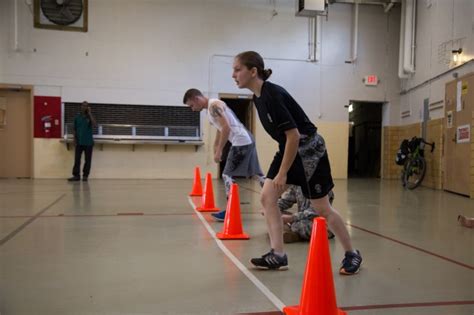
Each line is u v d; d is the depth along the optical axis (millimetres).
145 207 5059
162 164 10117
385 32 11070
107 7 9766
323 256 1747
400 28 10742
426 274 2469
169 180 9617
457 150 7445
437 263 2721
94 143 9508
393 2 10711
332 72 10852
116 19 9812
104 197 6020
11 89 9430
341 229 2441
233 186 3463
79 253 2848
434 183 8508
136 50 9914
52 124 9586
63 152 9641
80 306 1900
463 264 2699
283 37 10609
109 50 9789
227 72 10367
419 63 9828
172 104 10086
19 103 9547
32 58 9477
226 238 3340
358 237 3512
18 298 1996
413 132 10094
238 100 10859
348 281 2322
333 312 1725
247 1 10430
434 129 8812
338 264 2648
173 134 10016
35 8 9438
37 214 4414
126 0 9844
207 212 4703
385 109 11180
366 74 11016
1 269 2469
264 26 10516
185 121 10148
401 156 8648
